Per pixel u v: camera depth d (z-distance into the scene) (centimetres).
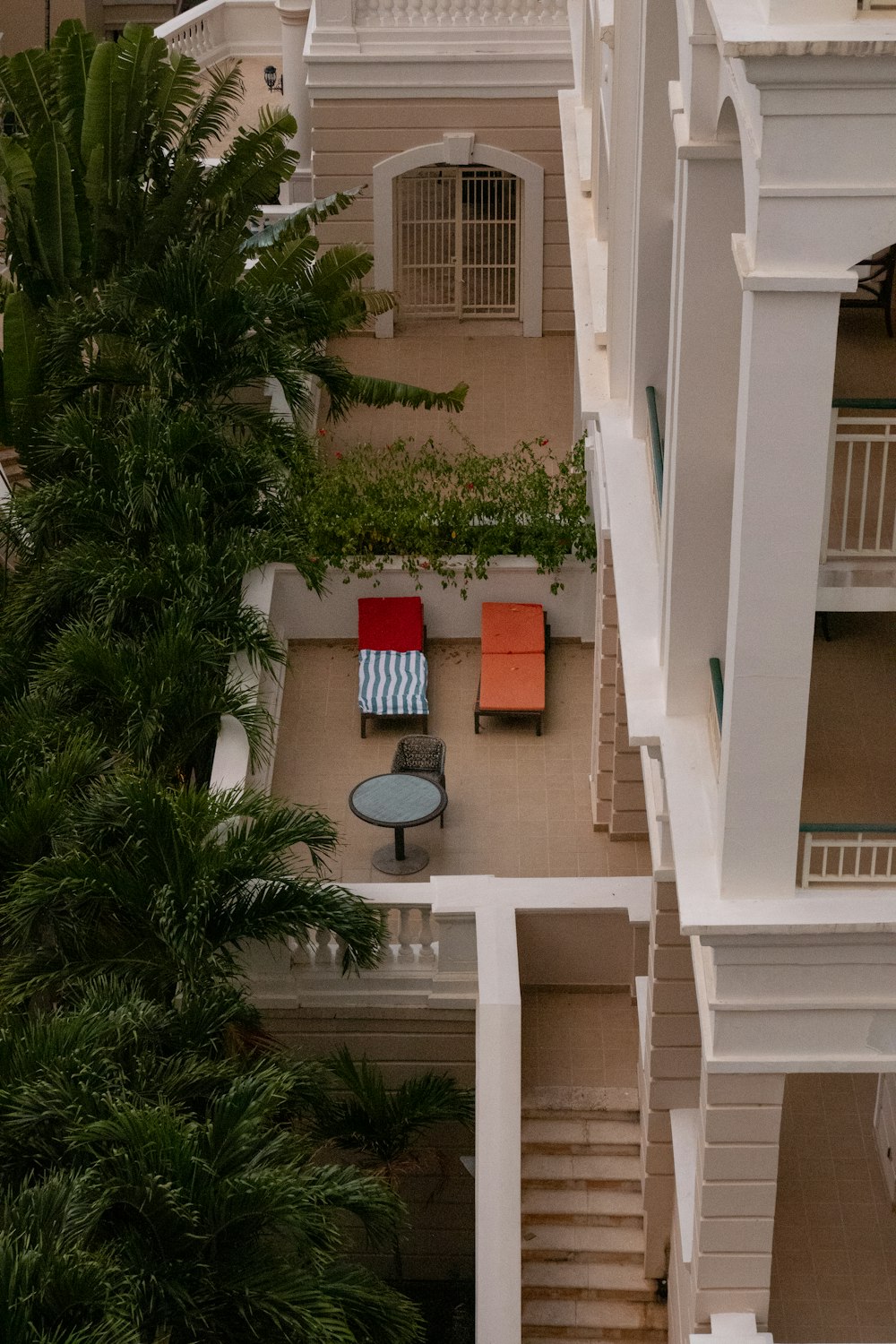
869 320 1466
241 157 2212
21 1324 962
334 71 2514
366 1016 1661
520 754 1967
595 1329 1501
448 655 2105
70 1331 980
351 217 2638
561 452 2411
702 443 1077
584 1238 1544
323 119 2559
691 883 1003
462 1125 1695
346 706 2033
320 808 1883
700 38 952
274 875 1401
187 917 1317
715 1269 1203
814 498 859
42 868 1315
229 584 1717
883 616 1366
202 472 1845
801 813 1166
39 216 2047
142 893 1337
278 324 1997
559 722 2017
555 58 2497
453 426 2283
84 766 1441
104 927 1402
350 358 2653
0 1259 985
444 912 1609
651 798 1348
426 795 1792
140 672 1559
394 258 2700
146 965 1368
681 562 1113
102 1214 1112
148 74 2128
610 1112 1606
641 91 1300
